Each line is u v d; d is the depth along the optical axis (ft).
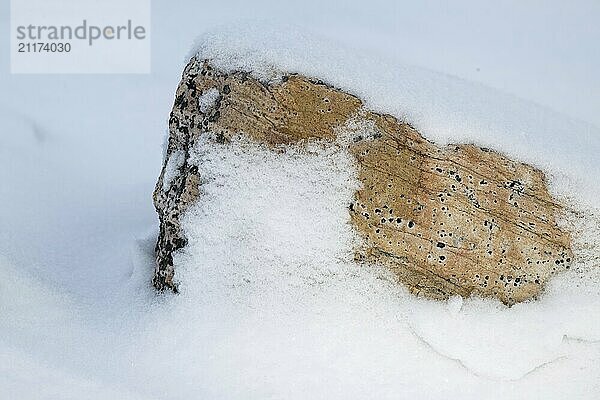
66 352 5.80
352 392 5.72
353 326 5.83
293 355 5.78
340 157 5.96
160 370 5.76
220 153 6.02
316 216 5.92
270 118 6.01
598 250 5.95
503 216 5.93
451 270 5.90
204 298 5.94
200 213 6.00
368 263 5.91
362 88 6.09
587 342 5.85
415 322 5.84
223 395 5.68
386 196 5.92
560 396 5.80
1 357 5.62
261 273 5.93
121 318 6.02
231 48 6.18
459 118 6.07
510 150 6.03
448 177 5.94
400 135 5.98
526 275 5.91
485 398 5.76
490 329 5.83
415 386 5.75
